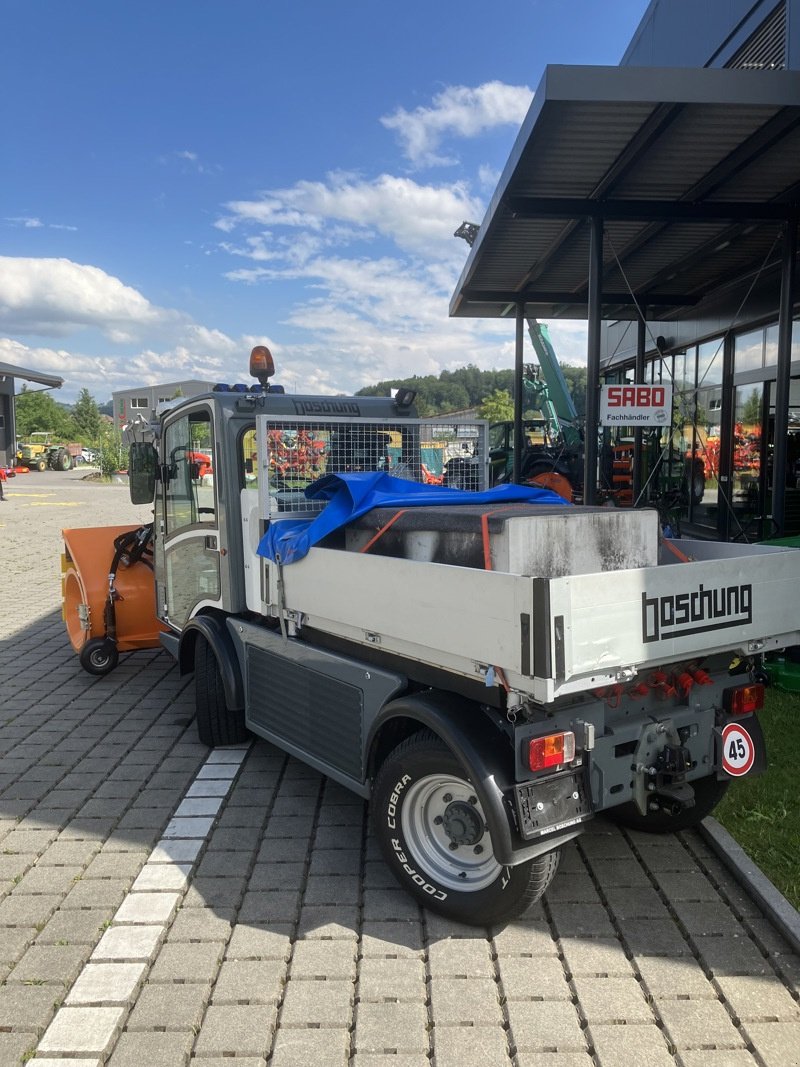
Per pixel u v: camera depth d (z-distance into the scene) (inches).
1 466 1625.2
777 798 161.2
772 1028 103.0
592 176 291.1
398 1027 104.3
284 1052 100.2
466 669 115.2
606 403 328.2
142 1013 107.2
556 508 147.5
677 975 113.3
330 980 113.6
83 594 256.1
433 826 130.6
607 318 568.4
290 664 161.9
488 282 466.9
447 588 115.4
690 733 132.0
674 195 315.6
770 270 424.8
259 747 200.5
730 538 488.4
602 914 128.1
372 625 132.3
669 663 120.4
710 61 414.0
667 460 587.2
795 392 413.7
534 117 244.1
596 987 111.1
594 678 107.0
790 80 230.2
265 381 199.9
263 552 164.1
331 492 167.0
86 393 3762.3
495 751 115.5
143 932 124.3
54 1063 98.5
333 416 188.9
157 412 223.0
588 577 103.3
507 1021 105.2
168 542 221.0
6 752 199.5
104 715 227.5
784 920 121.0
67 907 131.6
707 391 519.5
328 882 138.6
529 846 112.6
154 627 263.1
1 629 339.9
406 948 120.6
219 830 157.3
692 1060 98.2
